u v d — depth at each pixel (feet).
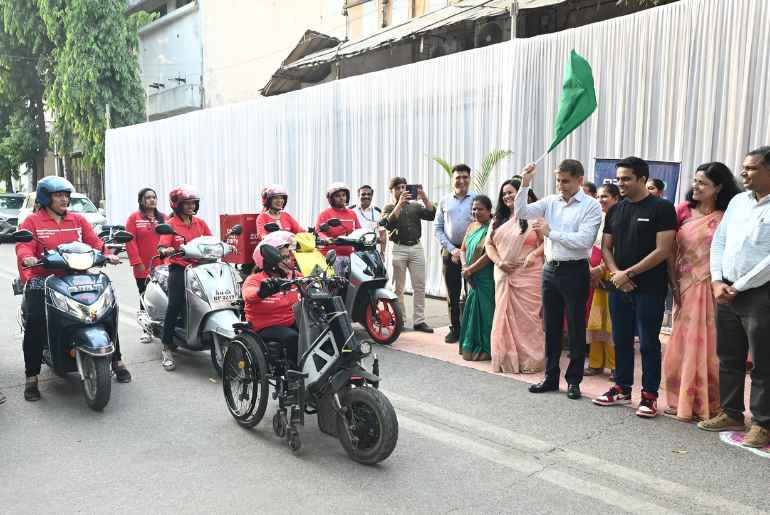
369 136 34.86
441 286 32.14
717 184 15.02
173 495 11.78
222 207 46.42
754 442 13.62
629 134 23.56
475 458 13.33
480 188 27.48
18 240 16.43
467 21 38.19
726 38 20.85
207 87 80.28
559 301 17.08
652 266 15.07
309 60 53.31
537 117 26.35
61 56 73.31
